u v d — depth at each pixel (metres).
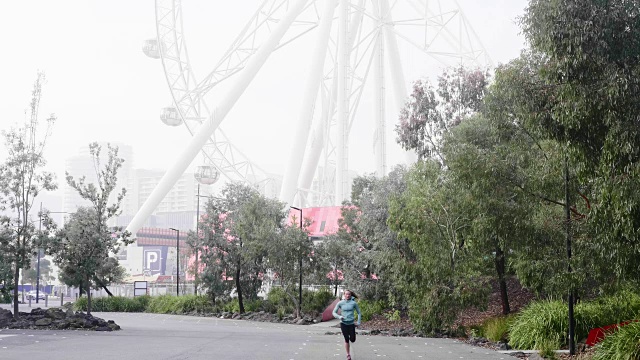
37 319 33.81
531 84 19.41
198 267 61.84
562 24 16.31
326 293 54.50
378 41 93.56
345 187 90.25
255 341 26.61
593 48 16.00
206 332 33.25
